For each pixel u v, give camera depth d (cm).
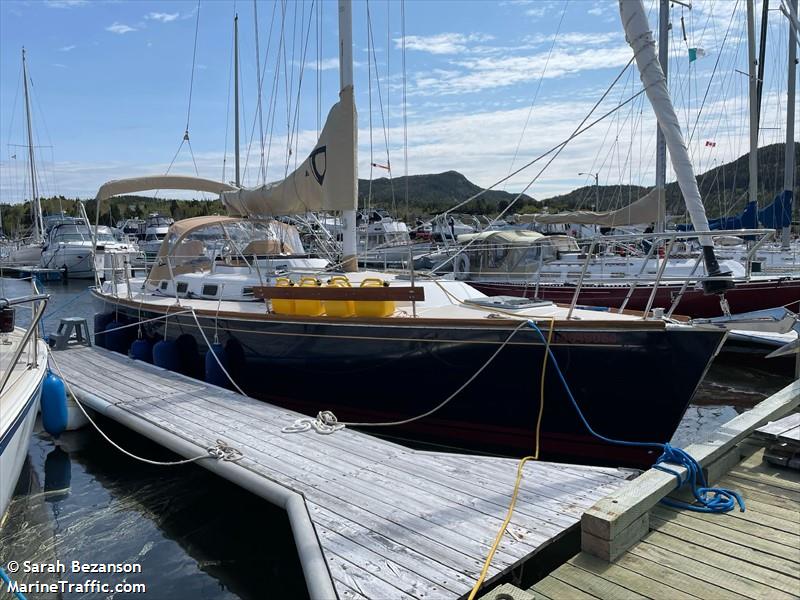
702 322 525
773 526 337
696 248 1391
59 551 439
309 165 679
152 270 916
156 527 475
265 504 509
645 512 334
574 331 478
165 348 780
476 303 613
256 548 443
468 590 298
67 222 2977
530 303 604
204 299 794
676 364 455
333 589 301
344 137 650
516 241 1282
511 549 329
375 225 2061
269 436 518
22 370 551
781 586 282
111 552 440
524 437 529
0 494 409
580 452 512
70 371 774
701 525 341
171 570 416
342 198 659
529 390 507
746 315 629
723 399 863
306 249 998
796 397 518
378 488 410
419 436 583
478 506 380
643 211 1233
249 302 744
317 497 398
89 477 564
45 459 606
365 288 564
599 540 312
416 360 549
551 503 380
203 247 866
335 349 594
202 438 514
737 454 425
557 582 294
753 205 1459
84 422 662
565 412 503
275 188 735
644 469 492
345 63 687
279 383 657
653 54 488
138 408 604
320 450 484
